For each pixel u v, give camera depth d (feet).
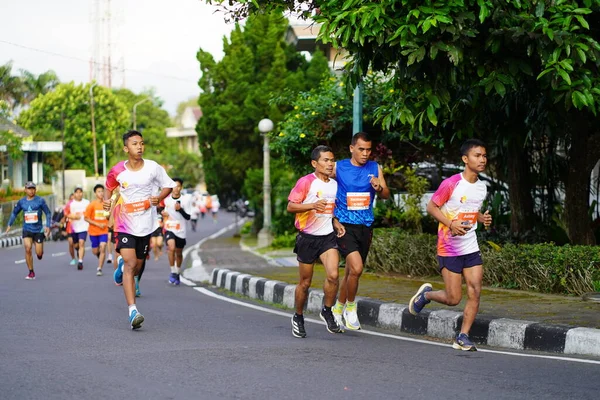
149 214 34.32
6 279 60.08
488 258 43.91
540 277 41.16
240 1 35.94
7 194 152.66
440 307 35.94
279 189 106.52
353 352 29.01
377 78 61.36
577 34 32.22
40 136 220.23
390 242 52.54
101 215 64.80
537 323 31.22
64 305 42.73
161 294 50.24
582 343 29.25
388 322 36.50
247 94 120.57
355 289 33.91
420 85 34.47
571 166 47.44
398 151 62.39
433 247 49.55
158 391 22.50
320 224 32.30
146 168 34.09
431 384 23.72
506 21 31.76
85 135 227.20
